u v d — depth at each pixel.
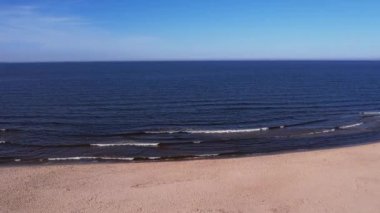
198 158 21.16
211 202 13.60
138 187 15.24
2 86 63.06
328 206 13.22
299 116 35.22
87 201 13.77
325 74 96.44
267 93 52.69
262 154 21.98
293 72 107.88
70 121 32.78
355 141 25.44
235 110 38.41
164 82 72.31
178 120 33.41
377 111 38.03
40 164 19.89
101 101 45.19
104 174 17.06
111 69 134.88
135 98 47.97
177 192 14.59
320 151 21.08
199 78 83.38
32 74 100.06
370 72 105.62
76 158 21.23
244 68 141.50
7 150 23.08
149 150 23.12
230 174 16.78
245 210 12.91
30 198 14.08
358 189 14.73
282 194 14.32
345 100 45.62
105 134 27.75
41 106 40.97
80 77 87.50
